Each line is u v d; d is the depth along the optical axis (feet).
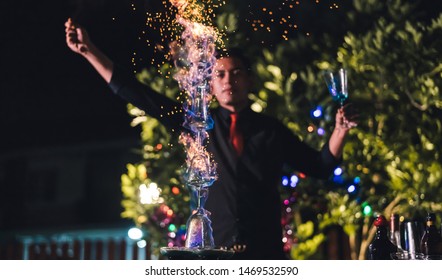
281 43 30.19
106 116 61.11
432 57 26.78
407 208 26.55
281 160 18.49
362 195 28.40
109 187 65.16
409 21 27.81
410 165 26.73
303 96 29.09
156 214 29.68
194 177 15.34
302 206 28.81
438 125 26.48
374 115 27.61
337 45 29.37
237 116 18.56
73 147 63.87
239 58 18.63
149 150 29.30
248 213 17.70
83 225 65.92
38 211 67.51
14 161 67.21
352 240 28.76
